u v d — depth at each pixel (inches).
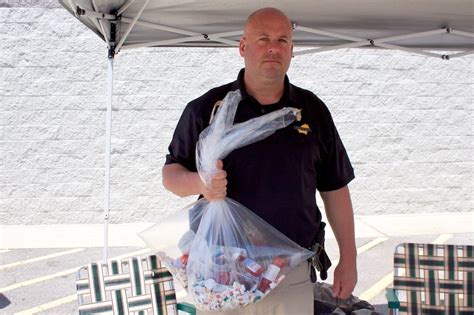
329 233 252.8
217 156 87.7
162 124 263.1
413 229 260.5
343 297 104.0
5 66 254.4
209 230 89.4
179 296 187.9
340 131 274.5
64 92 257.6
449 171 281.9
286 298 94.1
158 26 135.1
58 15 253.4
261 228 90.5
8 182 259.3
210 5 123.7
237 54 263.0
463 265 115.0
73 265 217.2
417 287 114.9
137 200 265.6
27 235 250.4
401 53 272.4
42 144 259.0
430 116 277.7
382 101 274.5
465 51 161.6
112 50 133.4
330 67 270.2
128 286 110.9
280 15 92.9
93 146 261.1
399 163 278.8
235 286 87.7
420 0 121.6
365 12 131.3
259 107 94.3
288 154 92.9
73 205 263.0
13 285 199.0
